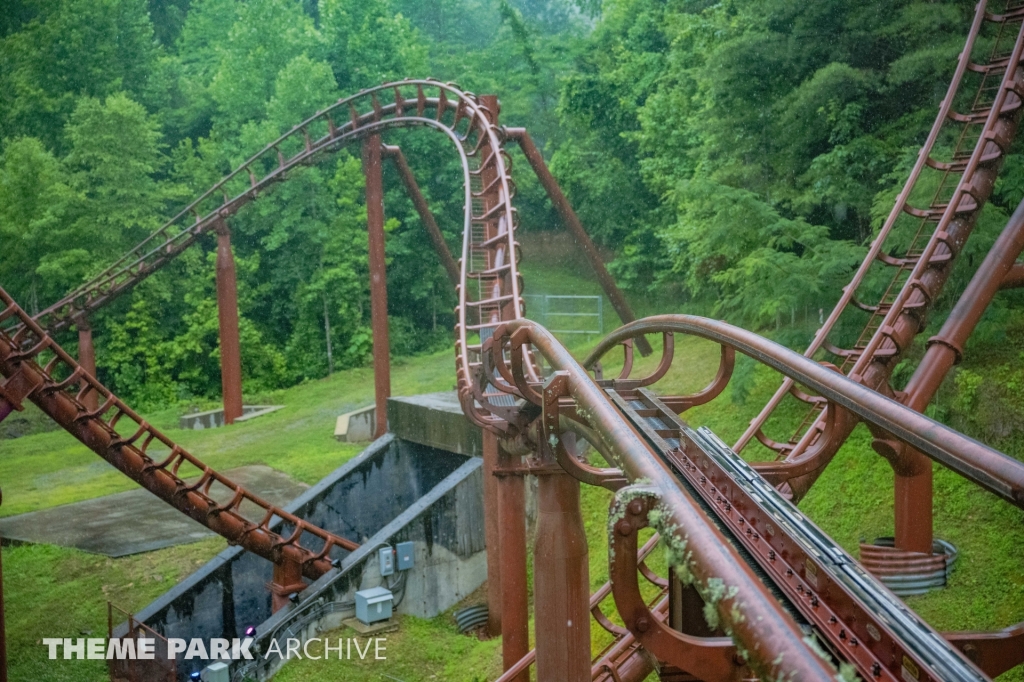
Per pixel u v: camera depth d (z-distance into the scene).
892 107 24.36
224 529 20.70
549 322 42.34
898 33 24.02
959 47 21.94
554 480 9.30
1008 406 16.36
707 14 32.38
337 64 60.16
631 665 11.41
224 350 39.41
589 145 46.19
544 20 73.12
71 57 58.22
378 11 61.06
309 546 25.41
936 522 15.18
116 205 52.09
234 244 58.28
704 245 23.91
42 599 22.78
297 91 54.81
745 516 5.73
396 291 56.97
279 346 57.34
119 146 52.72
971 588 13.29
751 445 19.94
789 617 2.46
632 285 42.00
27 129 57.50
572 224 27.05
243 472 32.19
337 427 35.78
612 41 49.16
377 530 26.61
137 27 61.38
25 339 37.69
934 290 13.70
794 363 5.39
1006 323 18.38
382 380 30.09
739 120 26.27
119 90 59.28
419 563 21.91
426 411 25.56
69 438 41.00
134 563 24.20
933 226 20.31
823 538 4.98
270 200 55.88
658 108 34.41
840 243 21.22
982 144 14.95
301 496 25.72
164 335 54.78
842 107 24.16
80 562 24.36
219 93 59.31
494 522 21.02
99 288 38.12
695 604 6.00
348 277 54.34
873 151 22.81
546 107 59.34
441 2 71.00
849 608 4.43
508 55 62.00
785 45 24.69
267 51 59.41
